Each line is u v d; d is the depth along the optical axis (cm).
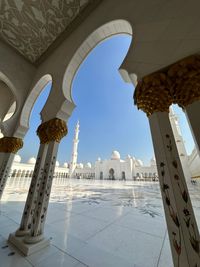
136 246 259
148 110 200
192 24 184
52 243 271
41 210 281
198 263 125
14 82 486
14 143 470
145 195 891
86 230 330
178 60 180
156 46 207
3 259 222
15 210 484
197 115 155
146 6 246
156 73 193
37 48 487
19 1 370
